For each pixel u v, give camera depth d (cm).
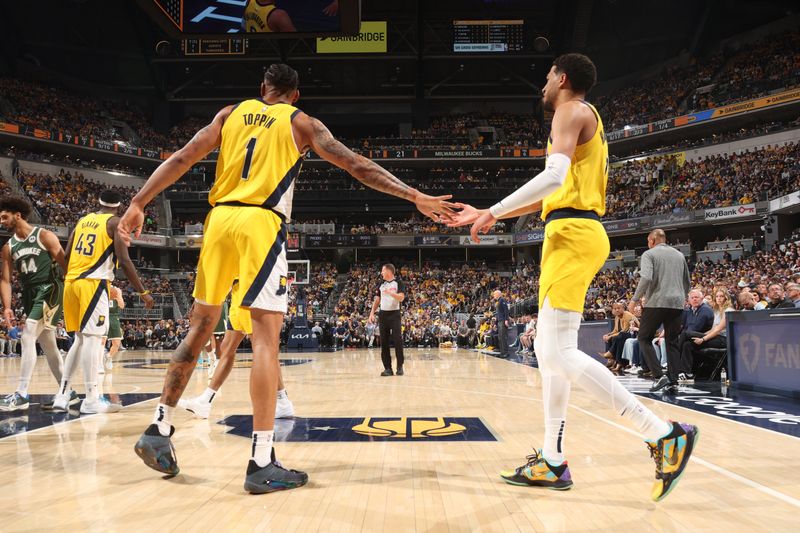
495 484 227
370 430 353
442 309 2805
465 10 3325
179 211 3531
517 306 2225
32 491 217
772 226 2389
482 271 3328
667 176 3112
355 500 204
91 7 3105
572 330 221
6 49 3148
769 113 2809
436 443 311
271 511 191
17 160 2986
